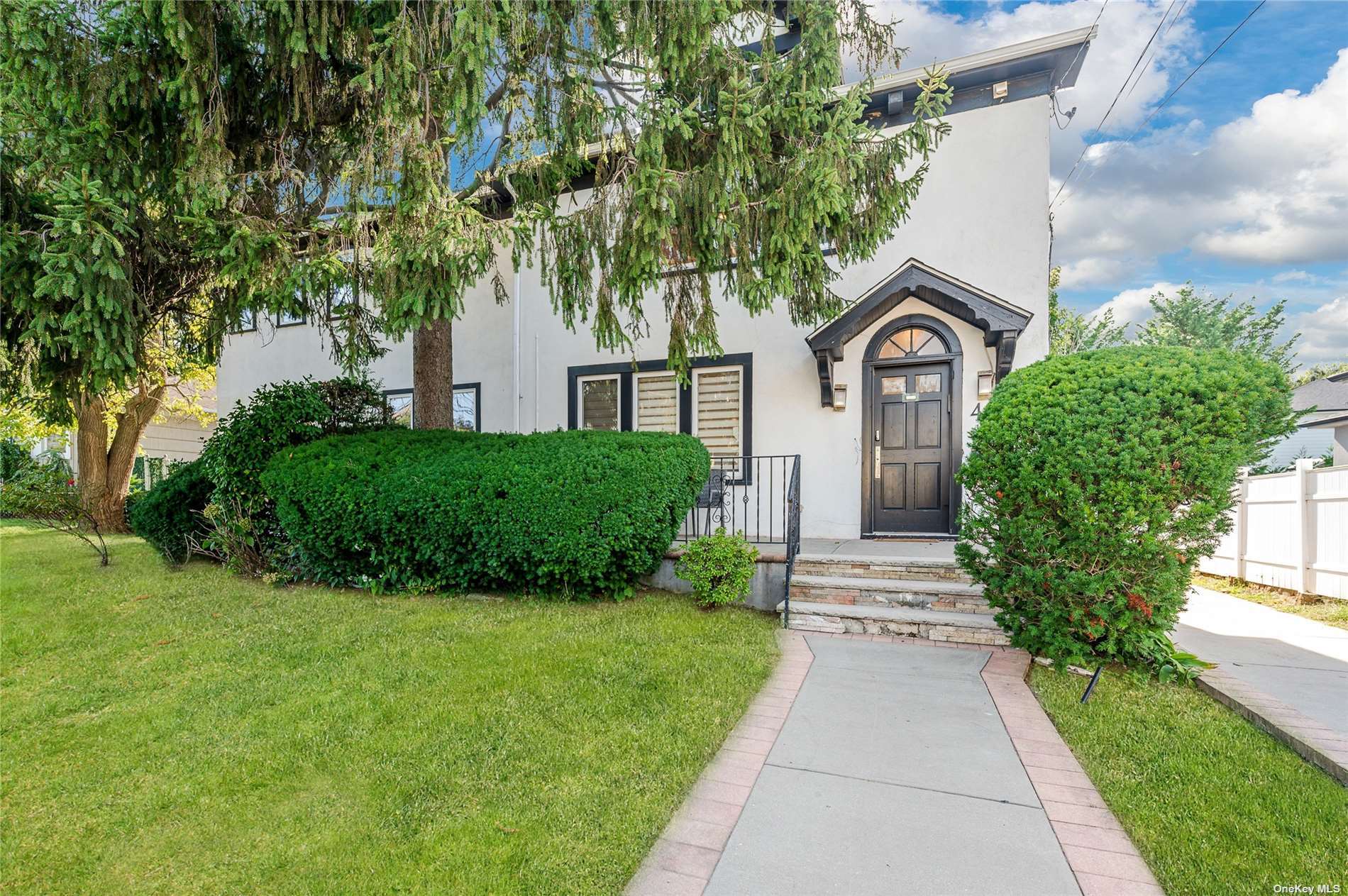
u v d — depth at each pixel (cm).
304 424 669
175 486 725
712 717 331
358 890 206
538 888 205
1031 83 673
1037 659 425
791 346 754
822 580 535
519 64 521
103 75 420
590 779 271
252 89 517
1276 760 282
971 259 683
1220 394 355
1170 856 218
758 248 543
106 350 438
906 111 707
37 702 358
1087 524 365
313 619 506
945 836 231
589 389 873
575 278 580
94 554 809
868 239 546
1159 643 384
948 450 679
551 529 527
